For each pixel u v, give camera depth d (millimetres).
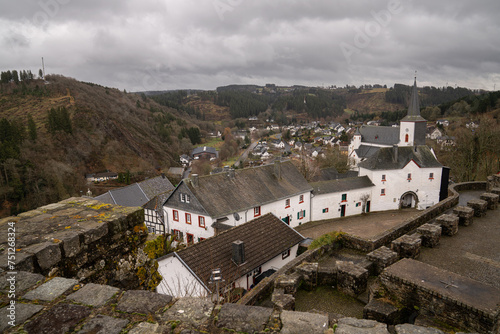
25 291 4012
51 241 4918
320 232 36375
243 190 34656
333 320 4152
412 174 43375
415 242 10133
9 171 63219
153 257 6855
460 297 6004
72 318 3609
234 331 3654
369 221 39906
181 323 3678
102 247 5652
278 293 7617
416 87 68188
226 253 18594
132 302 3938
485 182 23562
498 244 11547
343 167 67250
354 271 8680
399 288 6902
